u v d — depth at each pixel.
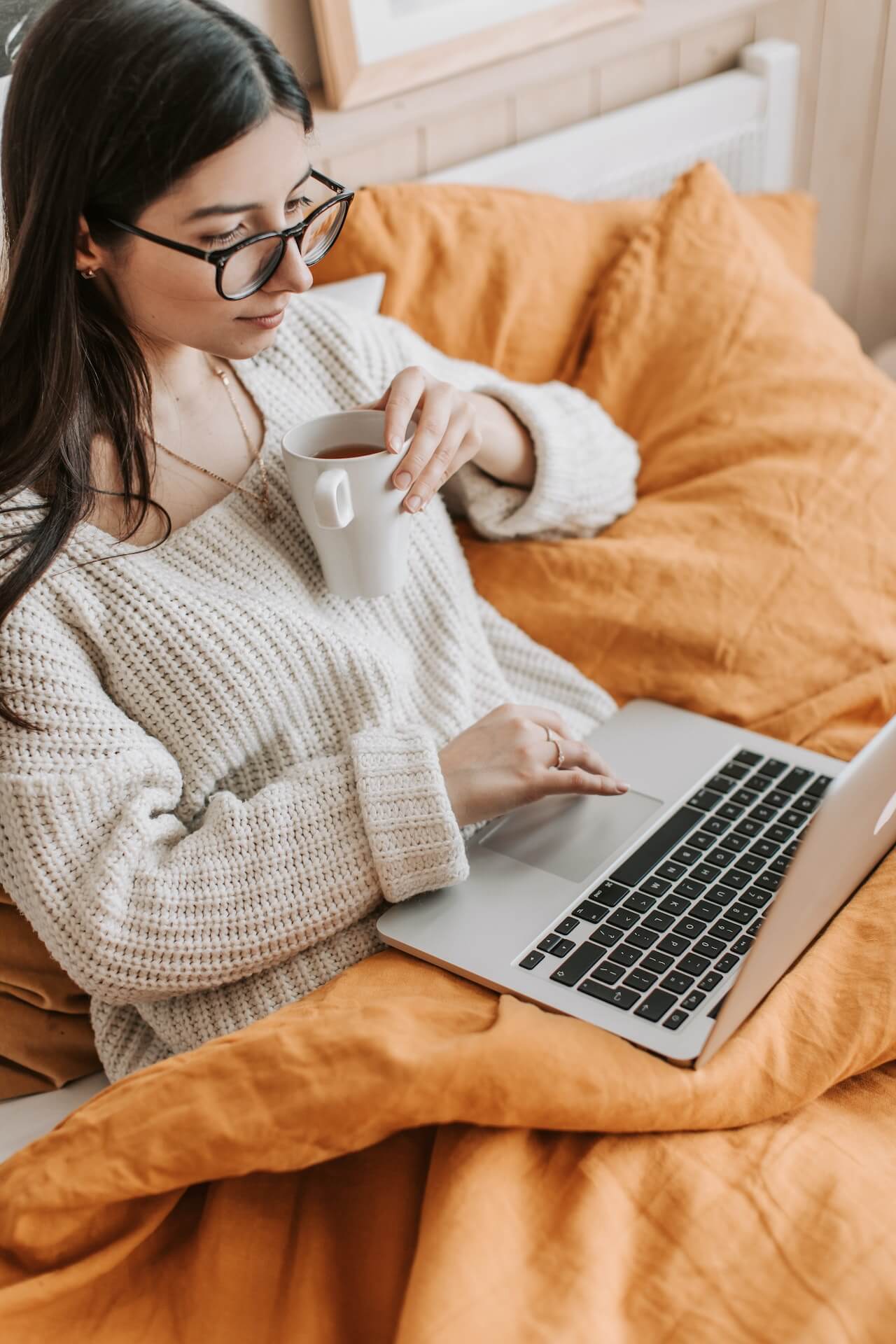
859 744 1.09
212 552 0.96
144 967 0.85
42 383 0.83
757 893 0.90
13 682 0.85
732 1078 0.76
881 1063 0.81
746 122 1.79
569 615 1.18
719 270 1.40
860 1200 0.72
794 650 1.15
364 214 1.35
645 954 0.85
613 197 1.70
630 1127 0.74
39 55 0.77
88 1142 0.73
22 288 0.82
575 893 0.91
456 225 1.39
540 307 1.41
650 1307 0.68
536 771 0.93
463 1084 0.71
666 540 1.22
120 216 0.79
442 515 1.14
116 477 0.92
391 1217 0.75
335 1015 0.78
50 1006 0.96
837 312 2.20
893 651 1.17
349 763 0.92
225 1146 0.71
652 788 1.02
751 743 1.08
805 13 1.82
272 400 1.04
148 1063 0.92
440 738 1.04
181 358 0.98
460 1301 0.65
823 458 1.27
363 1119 0.71
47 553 0.85
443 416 0.93
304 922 0.87
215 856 0.87
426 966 0.87
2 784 0.84
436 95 1.50
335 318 1.10
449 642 1.08
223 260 0.80
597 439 1.23
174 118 0.75
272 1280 0.73
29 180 0.79
